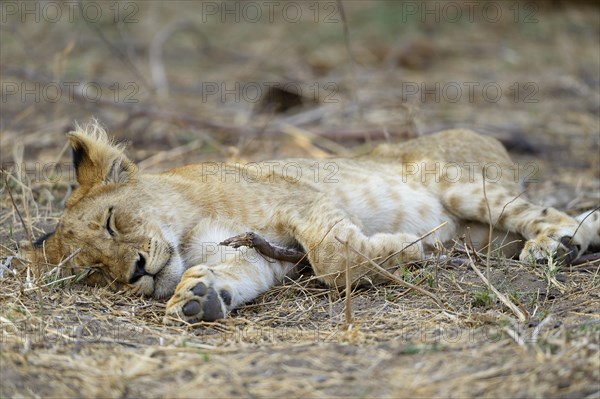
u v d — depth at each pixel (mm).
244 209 10133
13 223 12109
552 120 17969
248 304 9445
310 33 24578
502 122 17828
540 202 12555
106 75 21062
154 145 16188
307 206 10102
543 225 10375
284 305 9266
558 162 15508
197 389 6965
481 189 10977
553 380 6812
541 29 24484
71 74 20438
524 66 22016
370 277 9570
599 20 25266
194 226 10078
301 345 7777
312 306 9141
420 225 11055
